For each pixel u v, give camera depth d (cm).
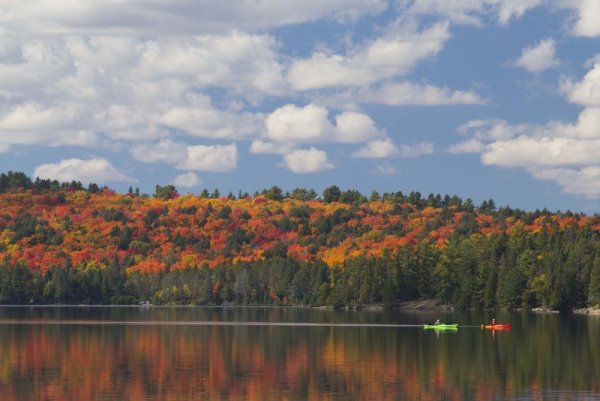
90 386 13225
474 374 14425
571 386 13138
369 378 14025
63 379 13912
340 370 14988
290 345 19488
